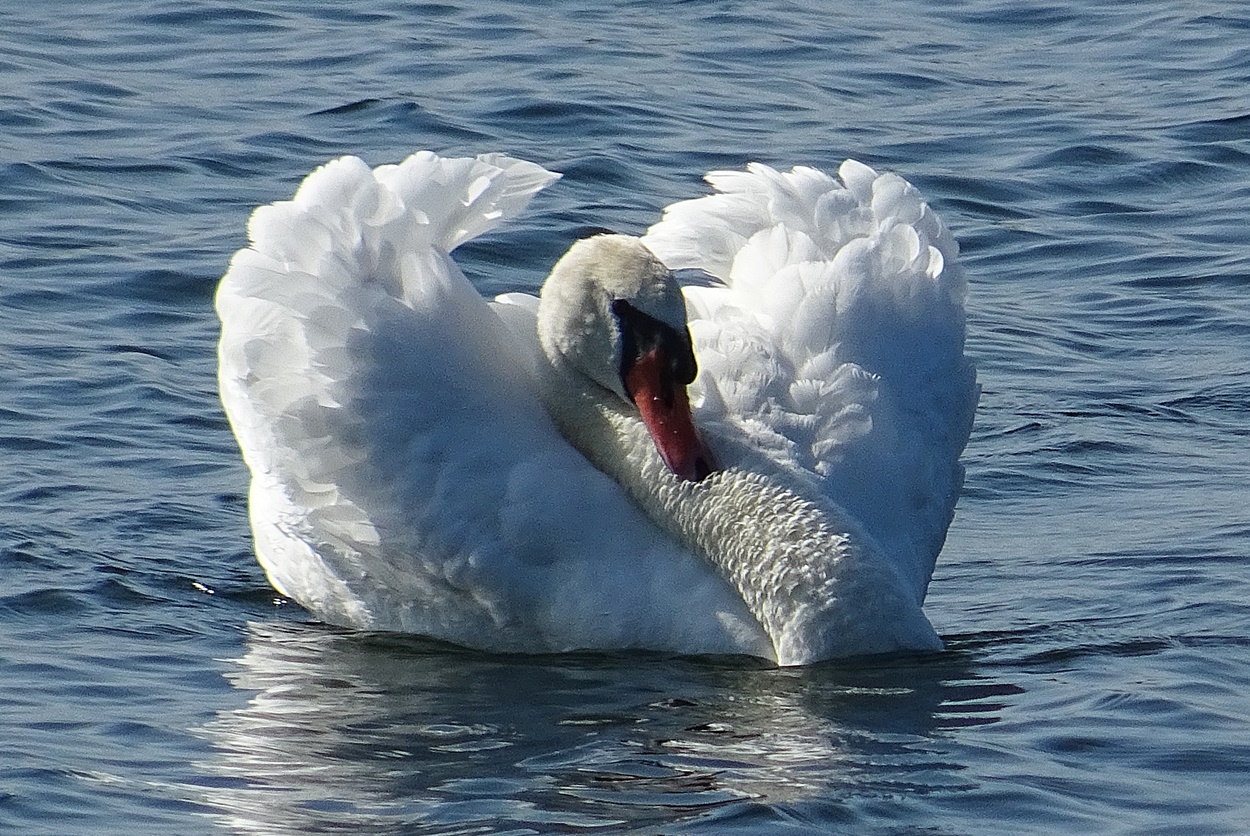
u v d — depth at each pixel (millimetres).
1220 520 15789
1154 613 13898
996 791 10797
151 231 22047
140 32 29516
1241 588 14281
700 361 14250
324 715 12180
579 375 14266
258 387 14109
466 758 11414
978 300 21734
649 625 13617
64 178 23438
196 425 17656
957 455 14688
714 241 15172
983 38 31578
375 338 13891
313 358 13867
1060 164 25422
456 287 14375
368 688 12820
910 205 15383
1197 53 30453
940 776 11023
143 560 14992
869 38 31109
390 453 13805
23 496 15914
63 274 20828
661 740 11695
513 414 14148
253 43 29156
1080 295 21859
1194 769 11109
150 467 16750
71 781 10891
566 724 12039
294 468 14141
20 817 10391
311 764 11297
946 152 25719
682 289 14398
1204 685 12438
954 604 14375
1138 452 17562
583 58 28969
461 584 13844
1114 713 11984
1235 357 20047
